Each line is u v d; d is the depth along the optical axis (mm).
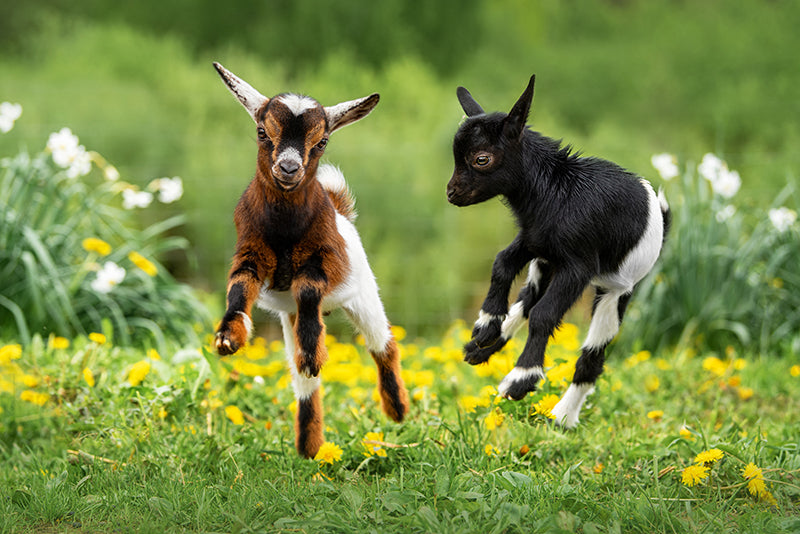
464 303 17250
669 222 7141
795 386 9766
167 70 22453
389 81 23609
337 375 8797
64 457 6980
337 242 6527
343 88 23281
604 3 33812
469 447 6770
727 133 25047
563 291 6352
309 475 6438
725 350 12141
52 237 12203
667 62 28297
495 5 30891
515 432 7000
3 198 12336
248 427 7621
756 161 20266
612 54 28703
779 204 13242
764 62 27703
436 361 10852
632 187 6527
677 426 7930
